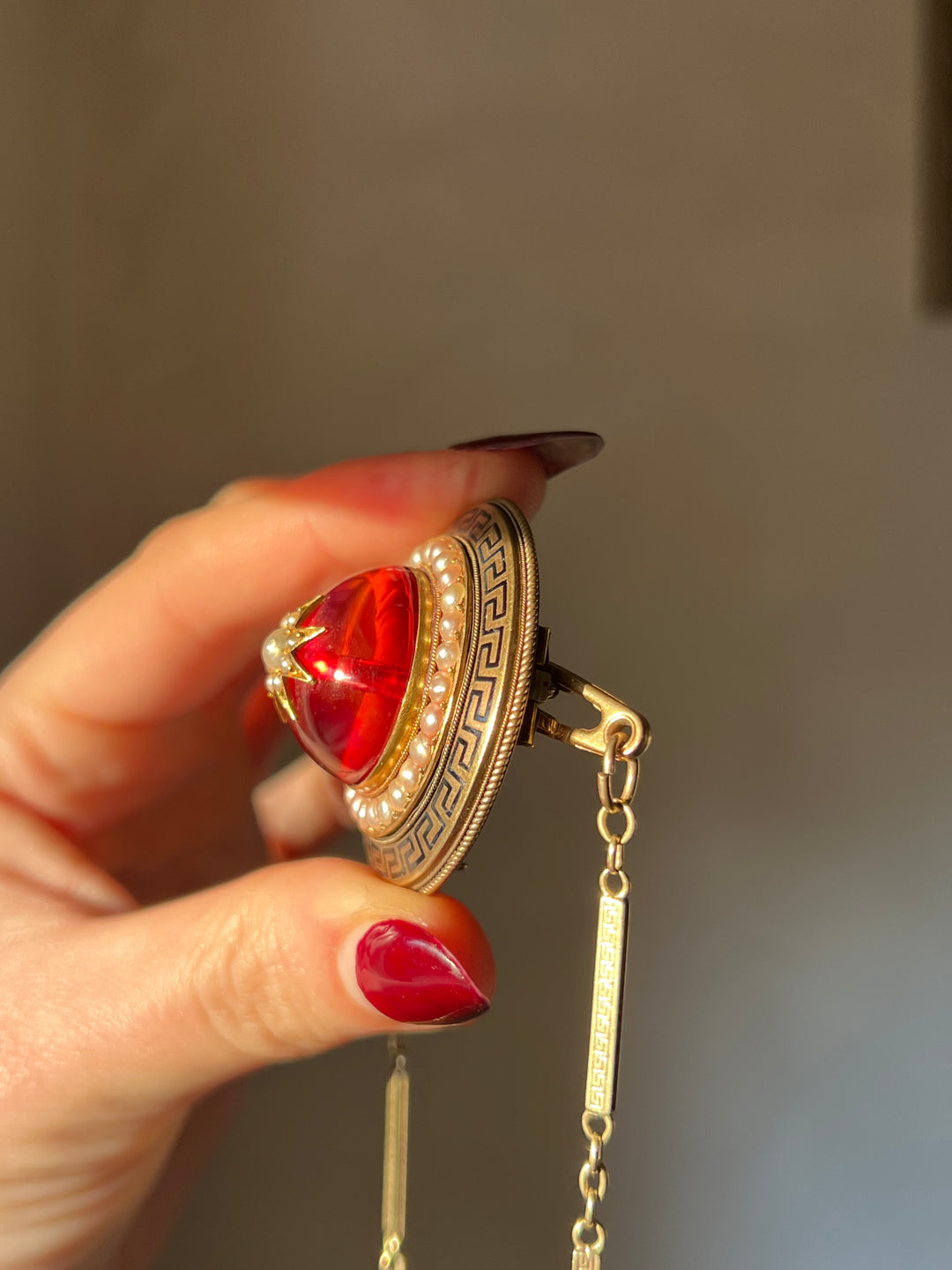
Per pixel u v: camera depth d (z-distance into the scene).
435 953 0.11
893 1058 0.18
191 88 0.20
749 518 0.18
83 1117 0.12
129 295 0.21
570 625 0.19
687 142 0.18
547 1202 0.19
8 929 0.12
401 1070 0.14
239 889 0.12
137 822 0.17
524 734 0.11
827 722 0.18
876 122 0.17
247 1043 0.11
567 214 0.19
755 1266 0.18
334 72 0.20
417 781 0.11
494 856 0.19
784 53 0.18
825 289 0.18
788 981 0.18
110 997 0.12
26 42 0.20
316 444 0.20
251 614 0.15
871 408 0.17
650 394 0.18
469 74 0.19
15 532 0.20
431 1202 0.20
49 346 0.20
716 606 0.18
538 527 0.19
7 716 0.15
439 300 0.19
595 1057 0.10
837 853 0.18
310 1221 0.20
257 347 0.20
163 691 0.16
